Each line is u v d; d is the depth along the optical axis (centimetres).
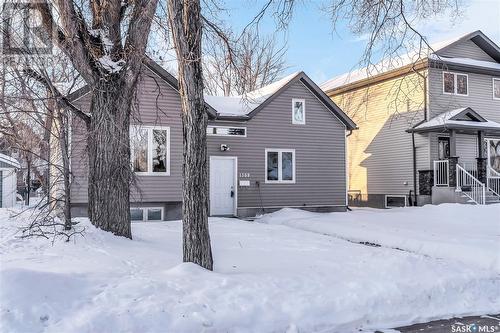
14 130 958
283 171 1847
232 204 1750
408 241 1063
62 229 891
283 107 1858
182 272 600
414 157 2114
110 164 896
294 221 1502
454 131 1958
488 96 2245
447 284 667
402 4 942
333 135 1950
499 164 2219
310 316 532
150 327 464
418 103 2089
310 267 707
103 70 880
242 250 874
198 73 659
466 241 1009
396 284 634
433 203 1995
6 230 981
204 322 481
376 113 2341
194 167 654
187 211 652
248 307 518
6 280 492
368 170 2403
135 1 890
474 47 2275
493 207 1622
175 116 1558
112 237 859
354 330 540
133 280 564
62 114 934
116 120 898
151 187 1523
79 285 537
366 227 1301
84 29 861
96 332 445
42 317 457
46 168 1253
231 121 1758
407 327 556
